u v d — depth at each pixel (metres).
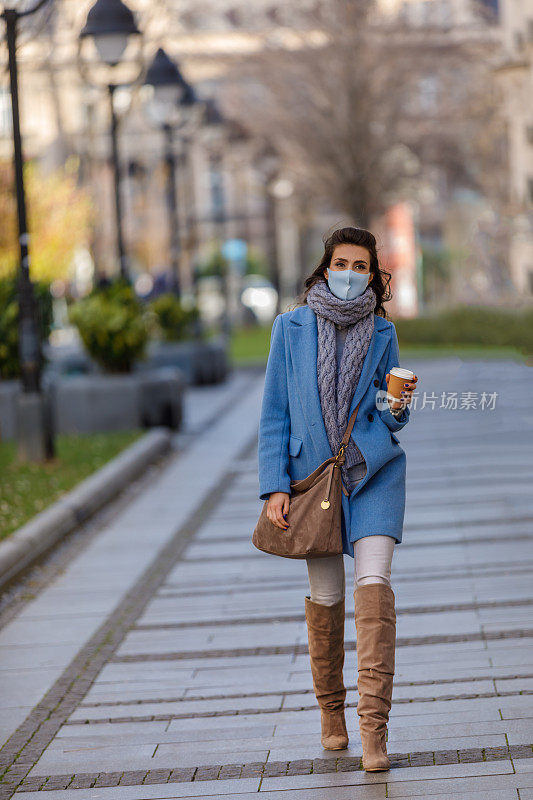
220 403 34.38
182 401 28.42
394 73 54.97
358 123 55.00
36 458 20.88
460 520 15.57
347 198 56.69
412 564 13.28
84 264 54.19
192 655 10.41
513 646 9.97
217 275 62.75
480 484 18.25
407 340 49.06
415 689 9.01
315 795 7.07
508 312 42.81
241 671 9.85
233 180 99.62
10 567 13.43
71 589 13.23
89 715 9.00
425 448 22.75
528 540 14.12
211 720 8.70
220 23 61.53
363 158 55.59
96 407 26.19
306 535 7.10
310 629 7.63
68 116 51.88
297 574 13.27
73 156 43.28
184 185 48.56
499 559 13.24
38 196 39.28
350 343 7.28
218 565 13.99
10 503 16.92
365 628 7.16
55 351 48.25
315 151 55.84
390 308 54.66
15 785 7.64
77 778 7.71
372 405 7.30
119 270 27.86
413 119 57.78
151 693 9.44
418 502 17.09
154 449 23.38
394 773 7.30
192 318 40.44
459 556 13.52
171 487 20.06
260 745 8.06
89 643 11.02
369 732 7.19
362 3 54.03
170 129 38.53
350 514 7.24
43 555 14.70
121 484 19.77
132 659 10.42
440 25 56.56
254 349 56.44
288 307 7.79
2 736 8.64
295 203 66.06
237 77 57.66
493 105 55.88
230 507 17.86
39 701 9.42
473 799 6.80
